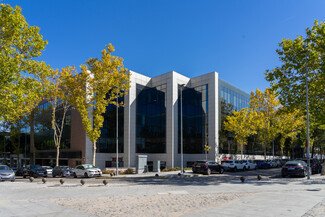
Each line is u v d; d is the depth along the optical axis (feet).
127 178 79.51
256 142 180.96
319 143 174.60
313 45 70.23
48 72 60.39
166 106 143.23
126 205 29.22
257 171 106.83
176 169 111.86
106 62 88.58
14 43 56.03
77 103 91.25
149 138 146.41
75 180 74.08
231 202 29.78
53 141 153.58
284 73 74.33
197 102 149.79
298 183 53.42
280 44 74.95
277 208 26.22
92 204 29.99
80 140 130.82
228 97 155.94
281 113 79.00
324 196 34.40
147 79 151.43
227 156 147.23
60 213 24.98
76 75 92.22
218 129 142.10
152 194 38.52
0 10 52.65
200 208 26.96
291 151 226.58
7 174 72.84
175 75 144.46
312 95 71.87
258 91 143.95
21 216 23.73
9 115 58.85
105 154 133.59
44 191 43.45
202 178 73.05
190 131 148.97
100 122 90.74
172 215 23.84
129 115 136.36
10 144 191.62
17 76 55.01
